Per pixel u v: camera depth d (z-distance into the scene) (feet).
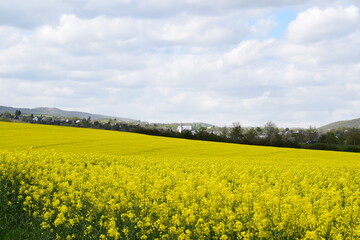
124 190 36.65
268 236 25.68
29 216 34.01
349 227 26.89
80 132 179.01
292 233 26.76
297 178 58.13
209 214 30.81
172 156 112.57
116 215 31.48
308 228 27.89
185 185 38.06
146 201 33.01
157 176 45.37
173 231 26.76
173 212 31.30
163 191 39.52
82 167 56.08
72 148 117.91
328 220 26.91
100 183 39.60
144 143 145.18
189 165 76.43
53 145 122.11
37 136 146.30
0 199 37.96
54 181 43.86
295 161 106.42
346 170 82.02
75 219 30.37
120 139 154.61
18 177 46.01
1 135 144.36
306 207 29.09
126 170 49.37
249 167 72.38
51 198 38.52
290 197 32.09
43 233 29.81
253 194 34.47
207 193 37.76
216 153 127.95
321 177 61.41
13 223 34.09
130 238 28.02
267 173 66.08
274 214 28.63
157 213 30.89
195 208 30.94
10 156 59.62
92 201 33.27
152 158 91.56
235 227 27.86
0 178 45.19
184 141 170.50
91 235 29.37
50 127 196.44
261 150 147.02
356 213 29.96
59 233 30.58
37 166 53.72
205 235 28.58
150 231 28.30
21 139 133.49
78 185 40.32
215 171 60.80
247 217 28.40
